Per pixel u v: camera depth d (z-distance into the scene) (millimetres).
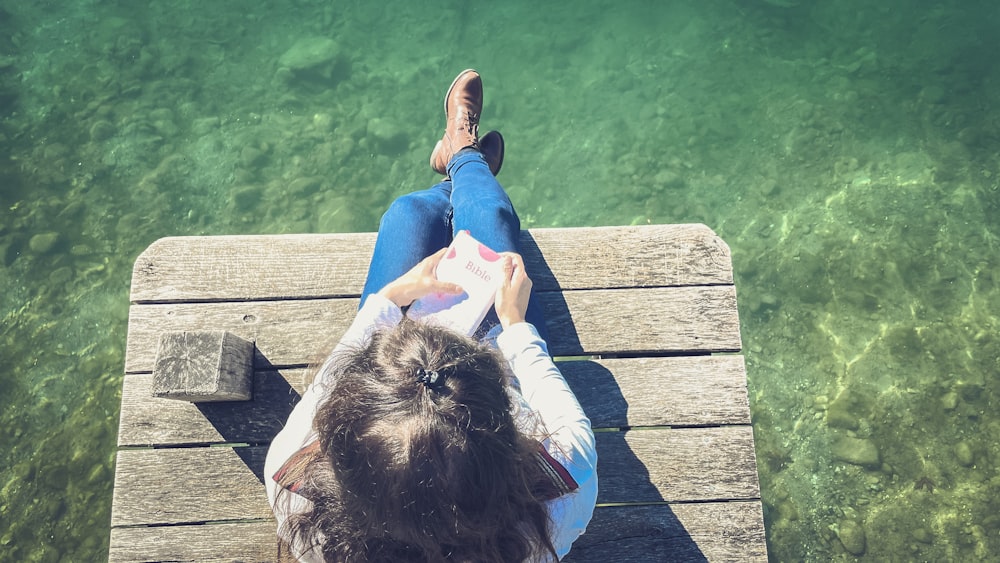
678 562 2145
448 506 1075
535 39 5828
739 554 2150
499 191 2215
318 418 1167
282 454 1334
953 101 5336
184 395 2098
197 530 2180
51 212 5211
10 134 5516
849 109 5367
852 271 4816
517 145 5465
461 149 2881
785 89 5508
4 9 6051
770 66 5602
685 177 5258
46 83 5758
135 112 5625
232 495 2213
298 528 1246
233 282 2469
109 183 5355
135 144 5492
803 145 5285
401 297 1695
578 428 1460
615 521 2180
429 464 1043
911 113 5336
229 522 2193
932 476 4215
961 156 5129
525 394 1553
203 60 5871
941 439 4297
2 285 4953
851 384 4488
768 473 4328
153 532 2176
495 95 5629
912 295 4707
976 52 5535
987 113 5262
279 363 2361
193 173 5410
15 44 5934
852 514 4188
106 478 4410
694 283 2449
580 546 2160
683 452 2240
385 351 1159
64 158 5426
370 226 5234
